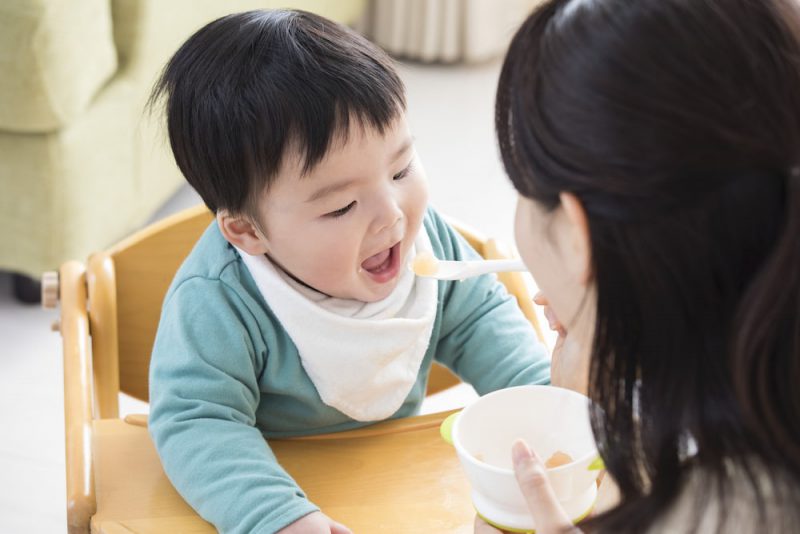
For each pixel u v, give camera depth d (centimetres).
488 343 105
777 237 54
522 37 60
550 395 80
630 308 59
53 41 165
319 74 87
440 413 101
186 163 93
